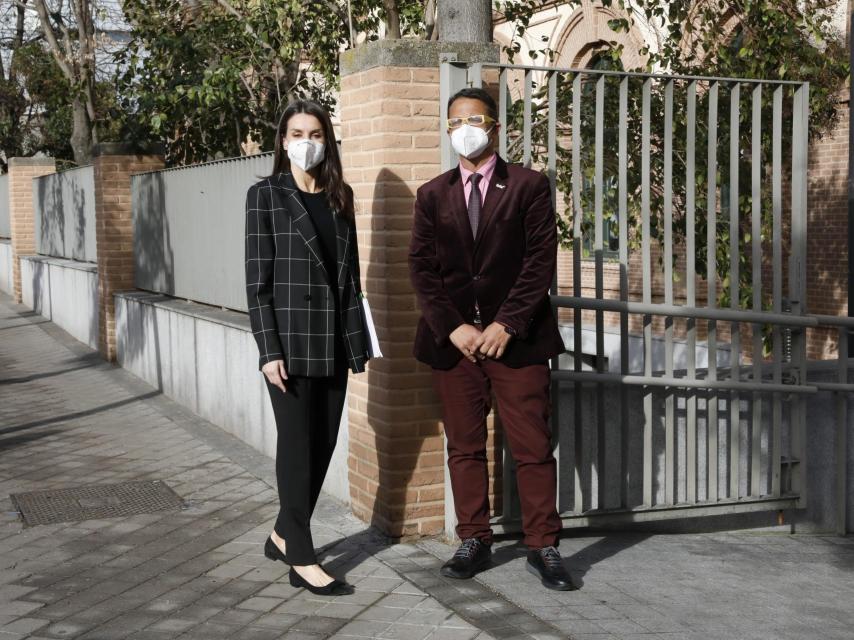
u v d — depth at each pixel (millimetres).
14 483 6848
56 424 8836
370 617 4363
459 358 4766
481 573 4914
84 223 14844
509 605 4492
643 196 5617
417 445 5367
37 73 25219
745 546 5961
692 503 5852
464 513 4879
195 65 11289
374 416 5469
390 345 5293
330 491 6324
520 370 4688
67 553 5309
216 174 9039
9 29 25906
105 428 8641
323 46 10320
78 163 17875
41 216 18219
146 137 12094
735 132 5844
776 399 6074
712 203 5766
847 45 9445
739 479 6125
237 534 5602
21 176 19703
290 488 4590
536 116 7305
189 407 9375
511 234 4578
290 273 4469
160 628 4289
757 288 5938
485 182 4645
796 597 4930
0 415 9289
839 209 10562
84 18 16016
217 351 8492
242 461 7355
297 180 4570
